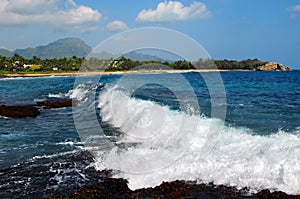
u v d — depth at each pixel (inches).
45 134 572.1
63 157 410.9
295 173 304.0
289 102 769.6
